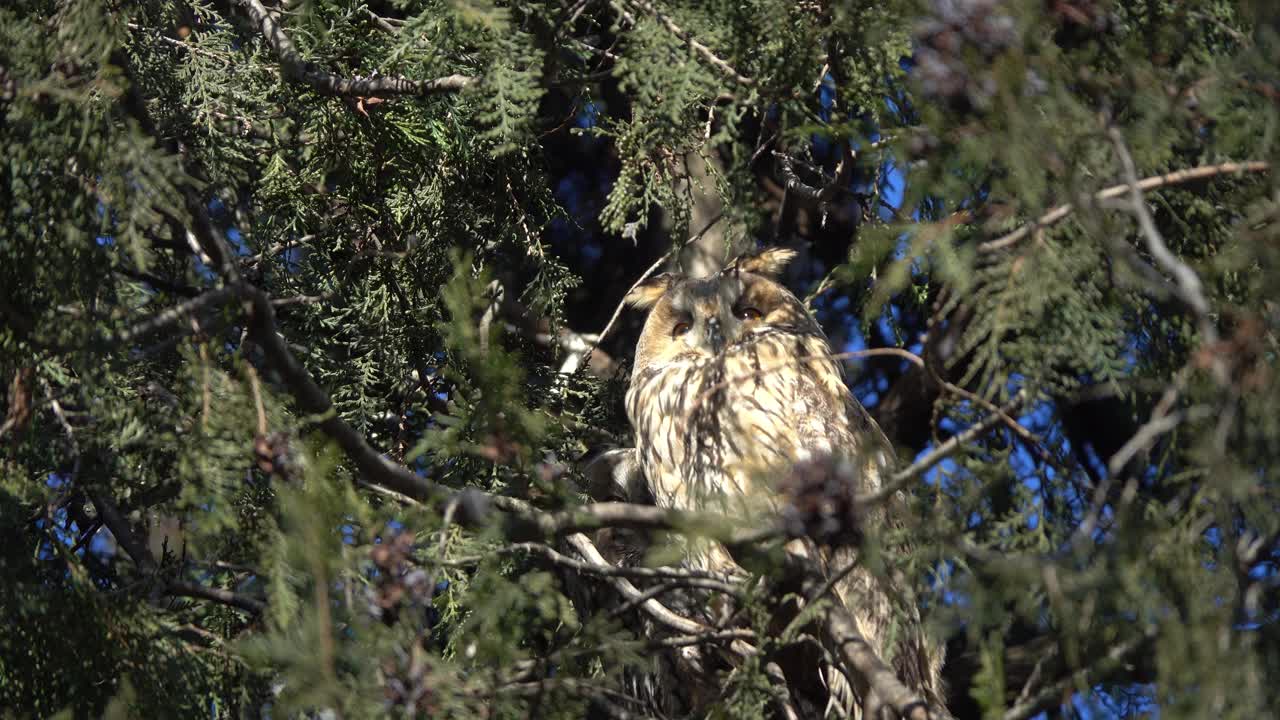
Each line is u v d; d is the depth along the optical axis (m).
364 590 5.65
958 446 5.32
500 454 6.04
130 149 5.97
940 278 5.58
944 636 5.12
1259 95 5.35
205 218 6.19
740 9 6.84
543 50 7.38
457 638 7.40
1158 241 4.84
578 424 9.59
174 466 6.61
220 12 9.98
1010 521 5.68
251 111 9.26
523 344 10.19
